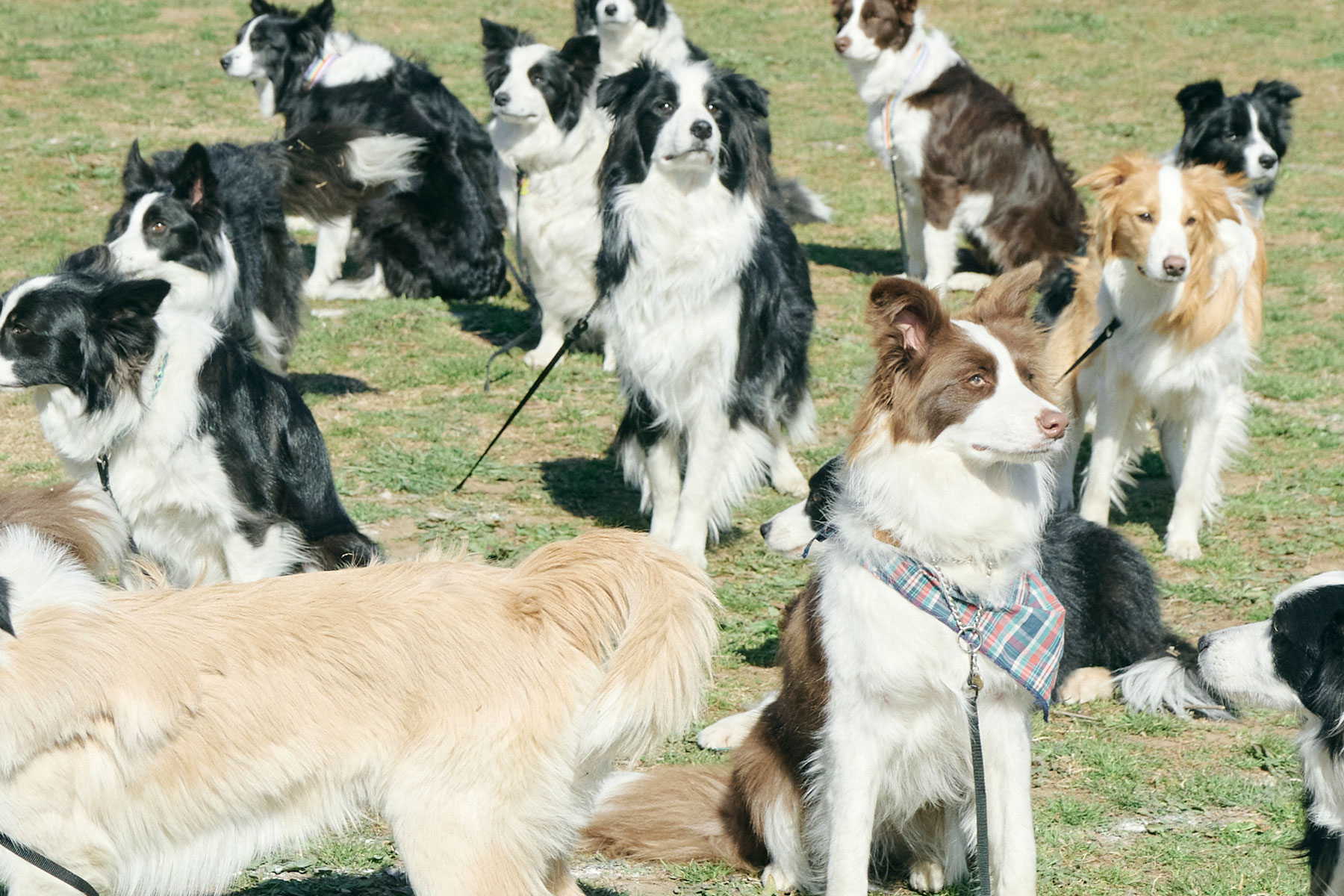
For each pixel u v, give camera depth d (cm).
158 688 312
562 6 2356
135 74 1831
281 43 1216
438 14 2253
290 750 317
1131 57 2136
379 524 720
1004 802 383
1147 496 820
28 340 497
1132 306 696
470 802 317
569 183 995
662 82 661
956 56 1230
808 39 2225
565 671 327
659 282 667
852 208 1480
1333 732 350
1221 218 686
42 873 311
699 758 496
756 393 705
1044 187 1209
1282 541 732
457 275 1184
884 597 372
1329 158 1695
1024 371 373
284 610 329
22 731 302
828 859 391
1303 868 420
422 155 1168
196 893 389
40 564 330
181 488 532
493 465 813
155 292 507
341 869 416
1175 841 440
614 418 910
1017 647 369
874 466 378
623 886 415
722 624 619
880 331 380
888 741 381
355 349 1038
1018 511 373
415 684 320
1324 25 2309
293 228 1373
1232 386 726
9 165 1437
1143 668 538
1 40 1934
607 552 339
